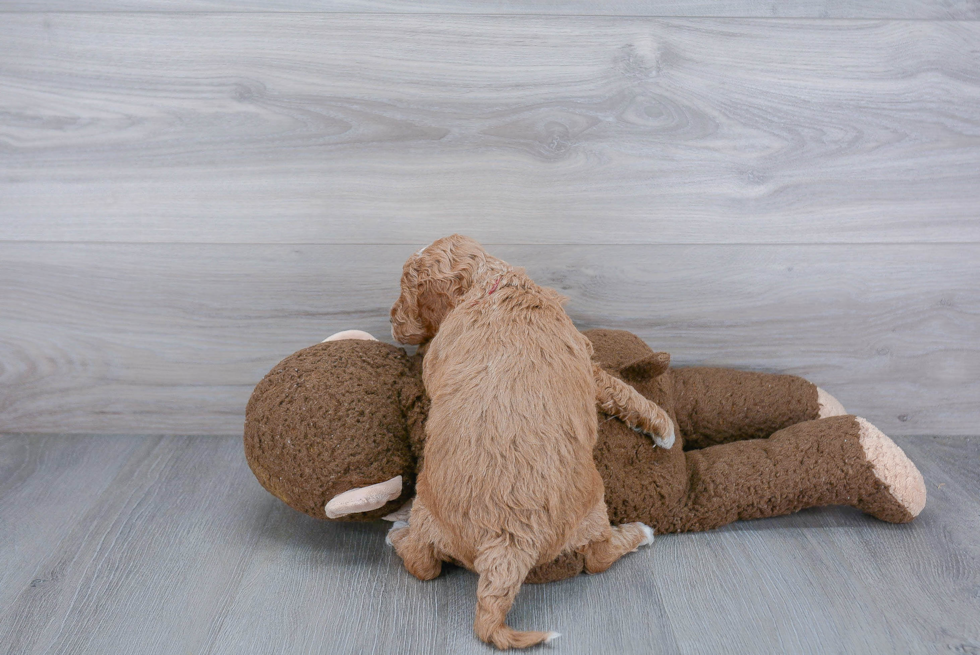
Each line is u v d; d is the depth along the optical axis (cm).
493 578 112
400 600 125
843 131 161
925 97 160
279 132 160
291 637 117
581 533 124
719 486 143
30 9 153
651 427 140
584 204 164
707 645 115
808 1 154
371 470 132
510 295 126
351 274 169
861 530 146
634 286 171
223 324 173
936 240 168
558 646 115
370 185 163
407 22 153
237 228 166
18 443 177
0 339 173
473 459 114
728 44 156
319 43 155
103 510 151
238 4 152
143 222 166
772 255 169
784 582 130
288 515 151
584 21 154
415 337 140
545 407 116
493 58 155
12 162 162
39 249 167
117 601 124
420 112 158
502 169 162
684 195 164
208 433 183
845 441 144
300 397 134
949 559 136
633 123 160
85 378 178
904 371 178
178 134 160
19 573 131
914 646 115
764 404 164
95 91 158
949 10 155
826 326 174
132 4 152
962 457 173
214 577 131
